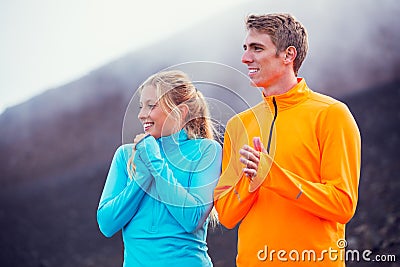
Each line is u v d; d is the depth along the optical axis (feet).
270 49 9.57
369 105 22.31
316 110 9.43
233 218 9.37
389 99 21.98
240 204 9.27
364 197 20.67
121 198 9.21
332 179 9.08
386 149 21.39
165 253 9.17
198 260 9.32
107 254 24.14
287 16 9.79
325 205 8.85
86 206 25.61
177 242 9.21
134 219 9.37
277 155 9.36
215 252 20.99
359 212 20.34
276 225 9.21
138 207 9.39
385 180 20.77
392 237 19.22
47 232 25.75
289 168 9.27
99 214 9.37
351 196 8.98
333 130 9.20
